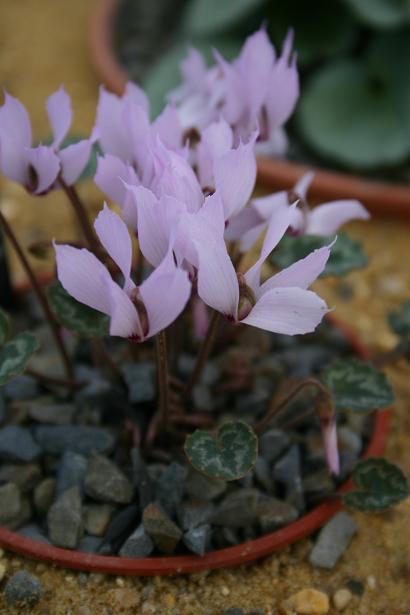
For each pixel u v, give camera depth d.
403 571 0.40
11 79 0.69
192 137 0.38
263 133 0.37
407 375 0.47
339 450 0.41
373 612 0.39
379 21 0.60
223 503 0.38
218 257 0.31
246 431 0.36
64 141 0.41
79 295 0.32
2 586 0.38
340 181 0.56
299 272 0.32
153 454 0.40
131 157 0.36
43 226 0.56
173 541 0.37
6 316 0.38
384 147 0.61
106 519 0.39
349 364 0.40
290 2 0.68
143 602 0.38
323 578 0.39
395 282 0.53
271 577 0.39
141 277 0.40
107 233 0.31
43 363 0.43
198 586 0.38
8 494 0.39
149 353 0.43
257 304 0.32
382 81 0.64
